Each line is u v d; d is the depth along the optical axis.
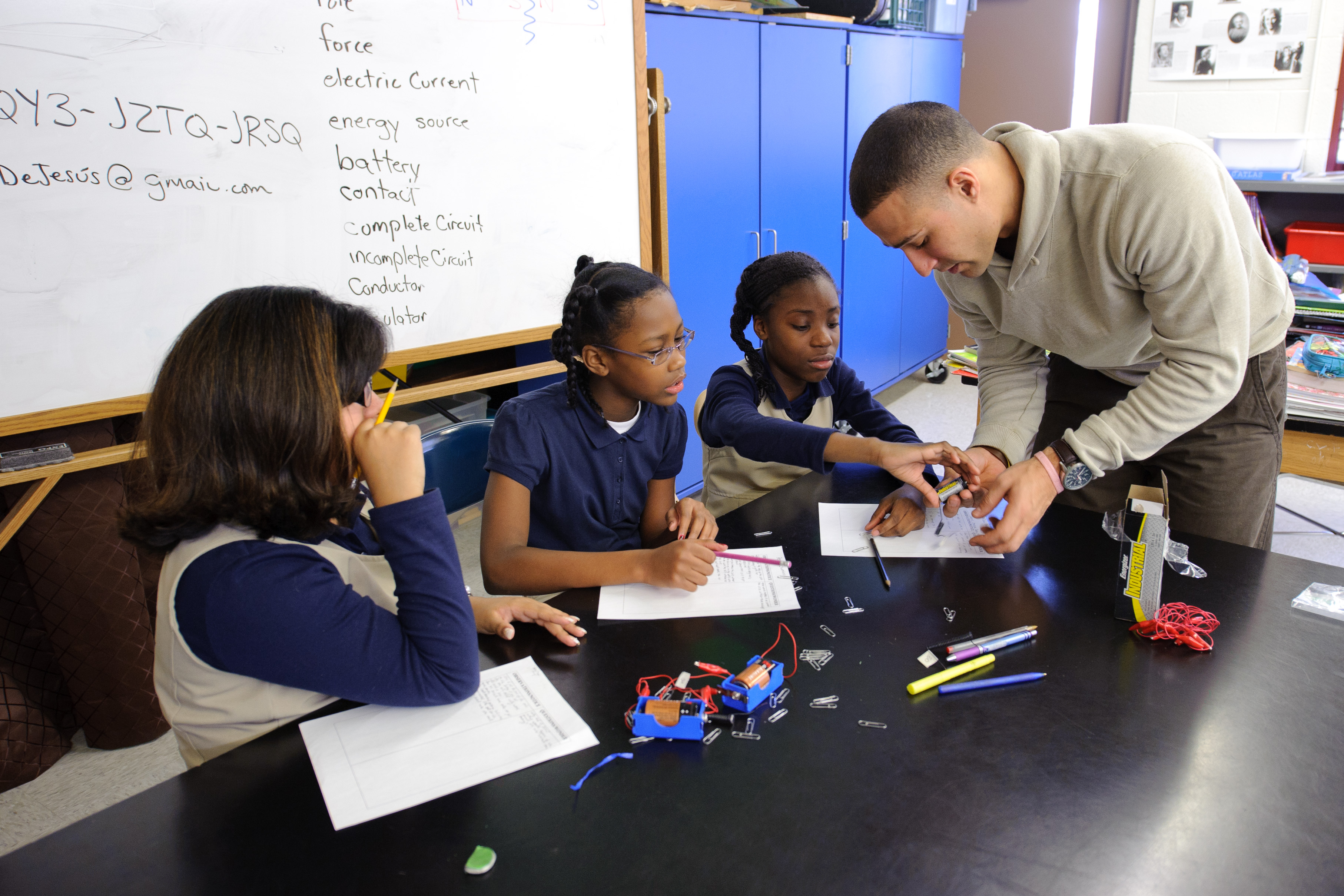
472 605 0.89
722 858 0.59
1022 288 1.22
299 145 1.44
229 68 1.35
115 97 1.27
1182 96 3.38
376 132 1.52
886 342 3.72
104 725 1.65
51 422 1.32
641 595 0.98
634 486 1.30
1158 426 1.08
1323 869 0.57
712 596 0.97
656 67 2.28
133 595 1.61
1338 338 2.34
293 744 0.74
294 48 1.41
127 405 1.38
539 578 1.04
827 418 1.56
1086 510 1.24
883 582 1.00
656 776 0.68
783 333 1.41
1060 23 3.69
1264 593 0.93
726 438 1.40
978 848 0.60
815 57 2.88
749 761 0.69
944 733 0.72
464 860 0.60
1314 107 3.11
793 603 0.95
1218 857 0.59
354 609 0.75
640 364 1.14
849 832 0.61
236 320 0.71
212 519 0.71
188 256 1.38
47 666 1.64
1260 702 0.75
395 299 1.60
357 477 0.82
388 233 1.57
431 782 0.68
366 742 0.73
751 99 2.65
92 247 1.30
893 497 1.20
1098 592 0.96
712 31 2.44
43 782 1.59
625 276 1.14
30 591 1.59
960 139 1.04
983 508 1.08
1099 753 0.69
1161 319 1.11
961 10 3.70
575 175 1.80
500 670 0.83
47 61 1.21
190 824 0.64
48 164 1.24
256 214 1.43
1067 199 1.12
